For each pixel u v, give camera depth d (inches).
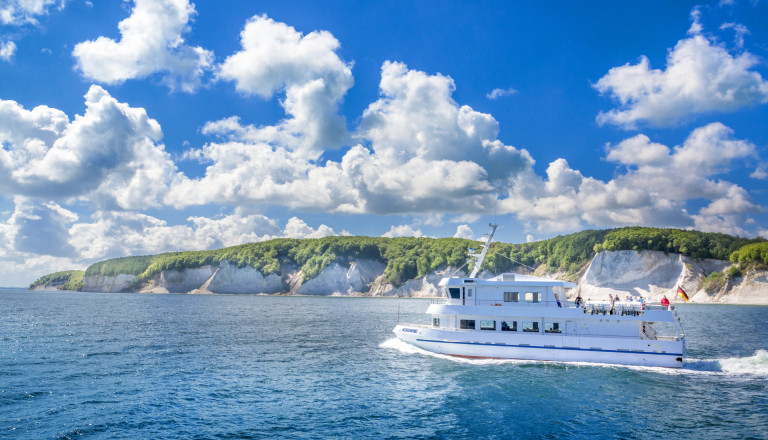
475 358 1595.7
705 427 976.9
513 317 1562.5
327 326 2918.3
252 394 1210.6
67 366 1540.4
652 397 1175.6
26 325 2881.4
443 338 1640.0
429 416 1040.2
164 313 4060.0
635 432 948.0
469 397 1176.8
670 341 1440.7
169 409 1079.6
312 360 1658.5
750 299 6048.2
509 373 1409.9
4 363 1583.4
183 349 1908.2
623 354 1465.3
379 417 1033.5
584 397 1175.0
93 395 1189.7
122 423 984.3
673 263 6801.2
